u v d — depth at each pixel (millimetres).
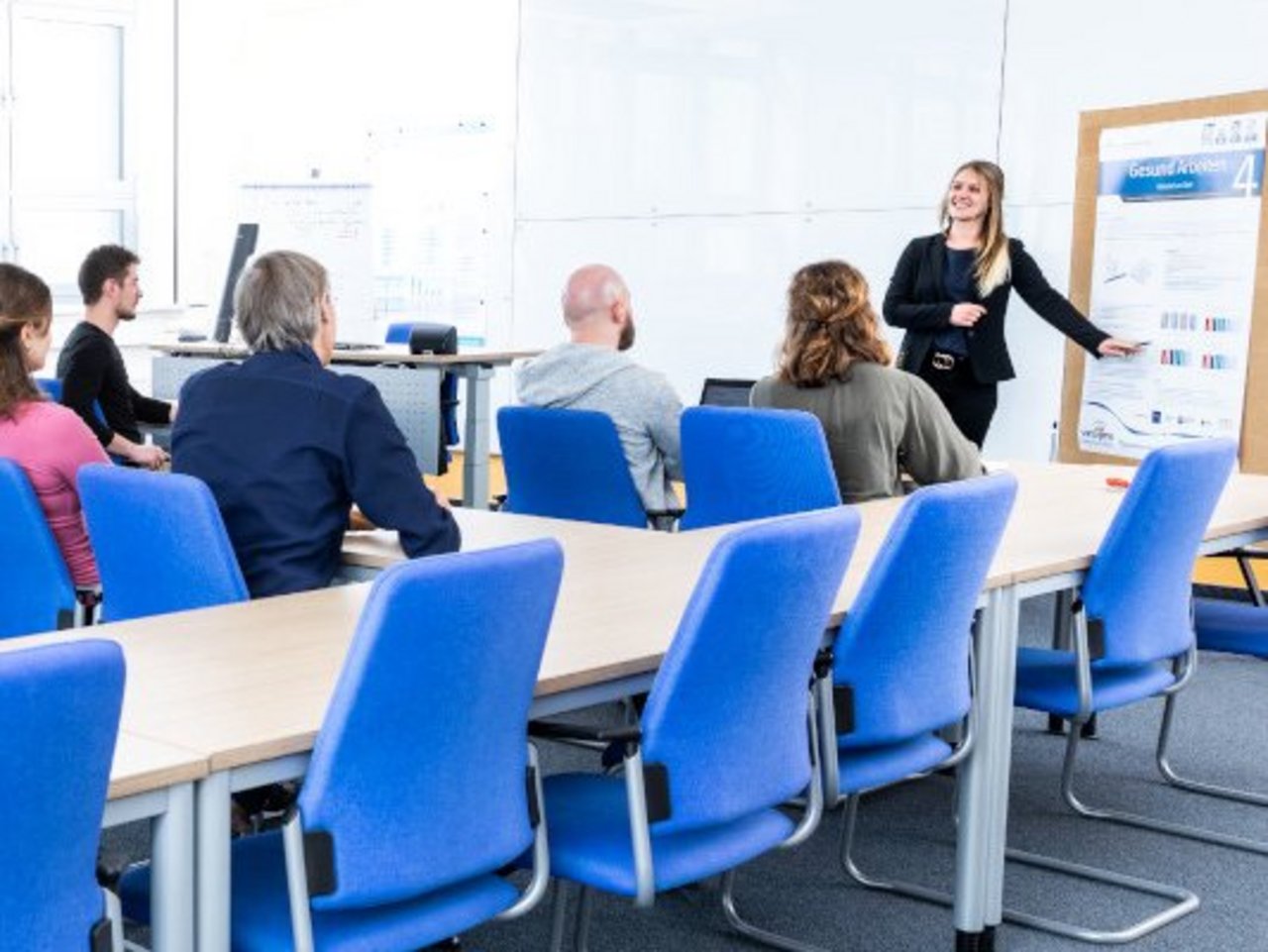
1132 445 6246
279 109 10055
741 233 7965
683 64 8125
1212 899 3518
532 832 2240
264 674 2195
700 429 4262
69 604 3400
